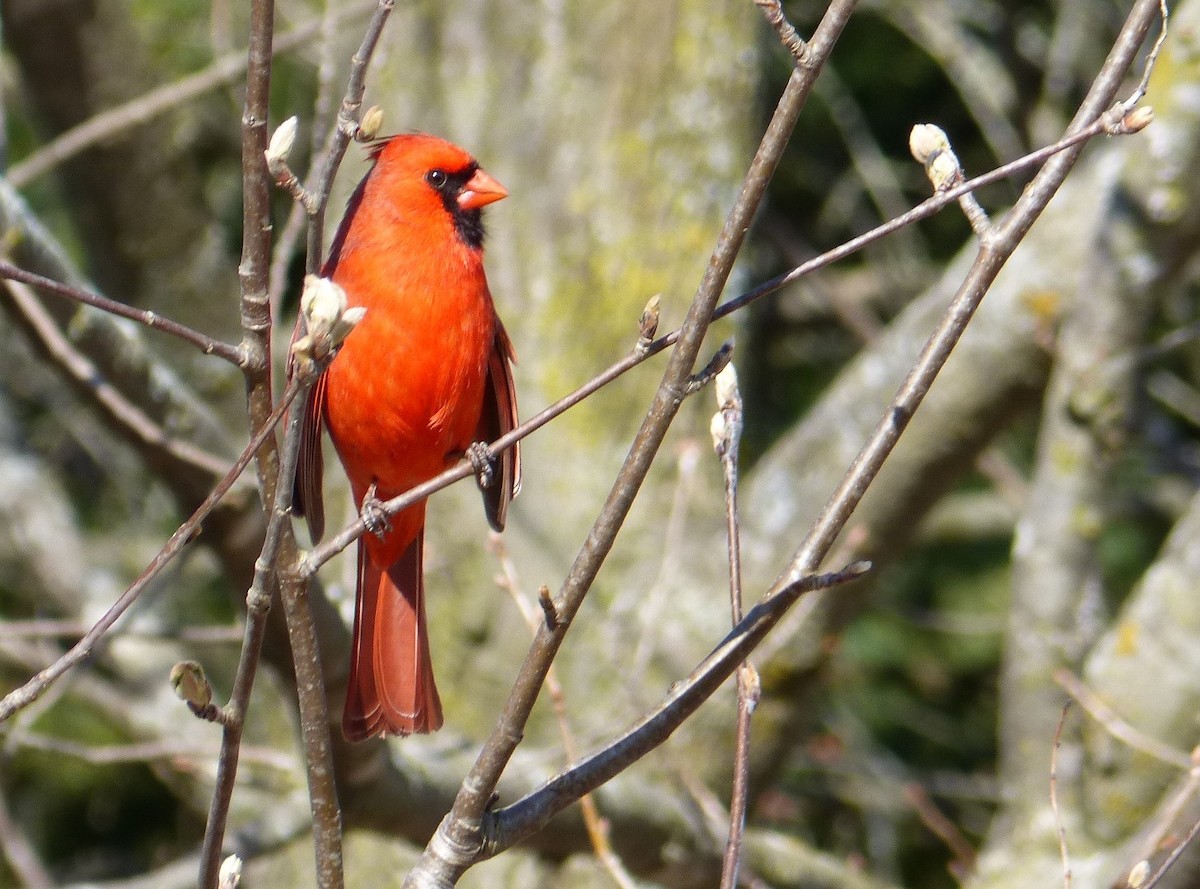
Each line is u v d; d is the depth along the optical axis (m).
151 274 11.93
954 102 17.33
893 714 15.38
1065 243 9.53
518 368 10.91
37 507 13.38
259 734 10.89
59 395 15.47
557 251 10.96
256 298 4.36
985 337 9.62
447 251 6.37
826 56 4.17
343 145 4.28
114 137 11.52
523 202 11.04
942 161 4.63
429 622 10.67
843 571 4.62
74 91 11.51
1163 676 8.65
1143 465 14.22
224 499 7.19
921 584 15.73
